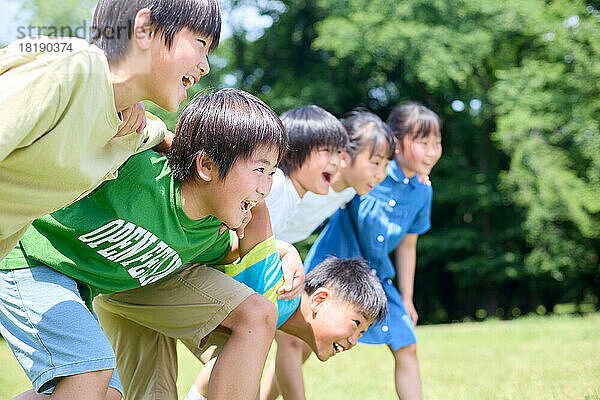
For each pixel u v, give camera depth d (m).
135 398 2.27
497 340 7.04
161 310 2.06
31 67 1.37
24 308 1.66
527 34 15.73
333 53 17.23
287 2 18.00
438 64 14.26
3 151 1.32
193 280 2.05
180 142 1.79
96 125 1.48
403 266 3.45
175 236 1.84
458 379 4.07
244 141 1.76
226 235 2.12
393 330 3.00
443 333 8.44
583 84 14.53
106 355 1.63
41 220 1.72
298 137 2.74
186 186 1.81
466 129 17.39
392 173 3.24
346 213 3.32
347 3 15.98
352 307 2.33
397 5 15.20
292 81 17.48
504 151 16.47
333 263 2.46
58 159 1.43
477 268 16.78
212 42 1.63
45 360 1.60
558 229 15.27
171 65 1.54
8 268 1.71
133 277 1.85
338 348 2.42
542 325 8.98
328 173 2.82
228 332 2.04
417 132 3.19
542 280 17.67
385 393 3.69
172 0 1.52
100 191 1.71
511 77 14.66
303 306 2.39
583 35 14.45
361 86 17.05
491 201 16.19
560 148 14.70
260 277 2.18
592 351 5.30
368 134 2.95
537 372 4.15
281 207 2.62
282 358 2.64
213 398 1.88
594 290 17.94
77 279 1.77
